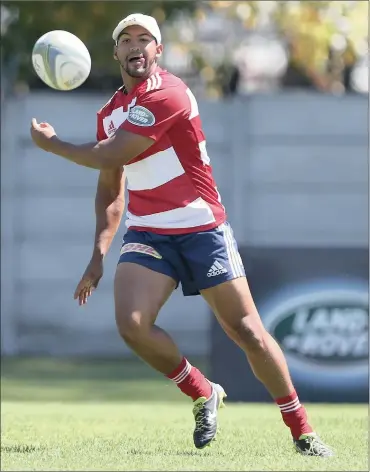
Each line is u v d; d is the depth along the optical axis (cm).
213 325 3662
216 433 2305
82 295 2250
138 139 2069
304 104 5097
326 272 3647
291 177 5094
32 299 5103
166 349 2139
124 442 2380
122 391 4031
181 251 2145
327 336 3638
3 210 5072
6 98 5084
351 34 6041
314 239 5097
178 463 2016
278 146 5094
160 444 2348
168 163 2128
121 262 2145
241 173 5091
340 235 5103
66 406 3456
